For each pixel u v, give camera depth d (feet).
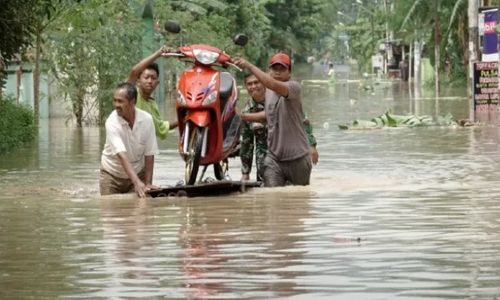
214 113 63.21
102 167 63.16
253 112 67.36
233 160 86.38
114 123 61.82
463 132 115.75
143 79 65.21
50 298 34.68
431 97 225.76
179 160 88.02
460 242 43.21
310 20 488.02
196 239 45.19
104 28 145.89
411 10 278.26
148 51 196.75
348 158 86.58
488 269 37.63
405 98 222.07
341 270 37.99
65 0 123.95
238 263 39.63
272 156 65.05
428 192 61.21
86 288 35.99
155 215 52.90
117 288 35.86
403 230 46.62
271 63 64.90
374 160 84.48
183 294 34.86
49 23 133.90
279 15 467.93
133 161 62.54
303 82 374.63
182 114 64.03
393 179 69.56
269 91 65.00
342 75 497.87
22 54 115.55
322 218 50.65
